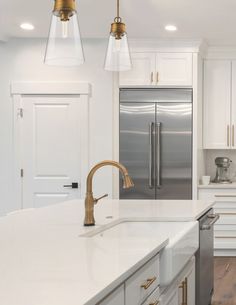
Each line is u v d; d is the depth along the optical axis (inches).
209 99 218.2
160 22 174.7
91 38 202.5
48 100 205.6
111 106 204.4
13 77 204.7
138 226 108.3
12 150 206.1
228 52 215.6
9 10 159.6
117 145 206.7
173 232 106.5
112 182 205.3
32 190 206.1
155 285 72.8
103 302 49.8
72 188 205.3
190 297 105.7
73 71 204.7
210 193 206.4
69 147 205.9
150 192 205.2
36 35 197.3
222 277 173.5
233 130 216.8
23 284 48.0
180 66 203.6
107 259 60.7
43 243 72.4
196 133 203.9
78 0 147.9
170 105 204.5
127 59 107.0
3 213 206.5
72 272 53.4
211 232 137.7
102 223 96.0
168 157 204.5
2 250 66.7
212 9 157.3
